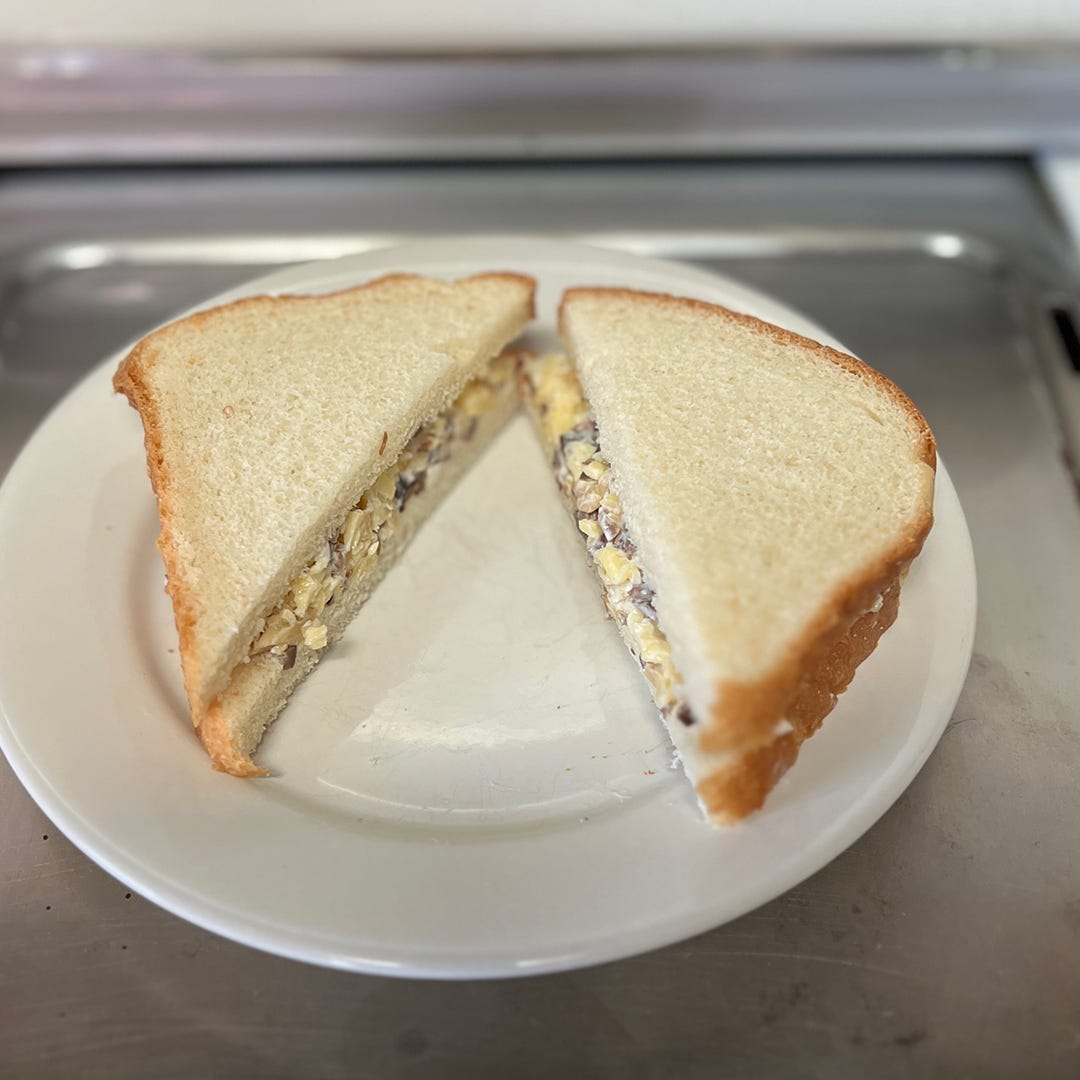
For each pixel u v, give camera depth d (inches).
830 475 9.1
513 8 13.5
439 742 8.8
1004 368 12.2
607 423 10.0
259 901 7.3
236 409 10.0
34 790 7.8
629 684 9.3
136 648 8.9
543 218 14.0
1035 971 7.7
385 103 13.9
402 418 10.0
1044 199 14.3
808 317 12.9
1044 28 13.7
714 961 7.8
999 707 9.1
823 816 7.7
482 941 7.1
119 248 13.6
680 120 14.2
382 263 11.9
